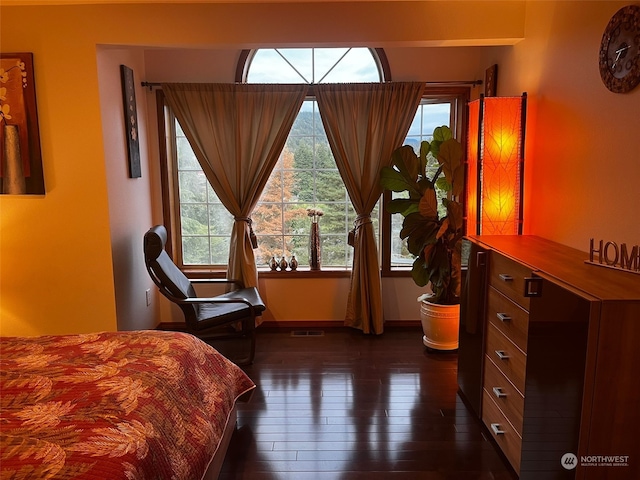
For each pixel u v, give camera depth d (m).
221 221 4.11
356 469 2.20
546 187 2.66
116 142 3.27
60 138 3.06
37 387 1.63
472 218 2.95
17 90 2.99
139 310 3.68
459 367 2.92
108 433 1.38
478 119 2.76
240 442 2.41
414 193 3.55
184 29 2.94
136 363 1.85
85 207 3.13
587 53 2.24
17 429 1.37
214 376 2.17
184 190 4.06
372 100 3.72
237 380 2.40
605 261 1.96
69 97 3.02
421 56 3.79
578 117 2.32
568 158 2.42
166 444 1.53
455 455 2.30
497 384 2.32
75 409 1.50
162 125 3.86
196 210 4.09
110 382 1.68
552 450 1.71
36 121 3.03
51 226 3.15
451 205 3.38
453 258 3.49
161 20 2.93
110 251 3.18
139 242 3.68
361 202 3.87
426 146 3.53
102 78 3.06
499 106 2.74
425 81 3.82
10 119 3.02
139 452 1.35
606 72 2.06
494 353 2.37
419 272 3.56
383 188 3.79
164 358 1.93
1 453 1.26
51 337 2.16
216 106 3.73
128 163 3.45
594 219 2.19
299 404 2.80
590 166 2.22
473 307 2.64
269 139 3.80
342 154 3.78
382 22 2.93
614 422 1.53
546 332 1.74
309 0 2.90
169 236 4.02
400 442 2.41
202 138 3.77
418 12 2.92
